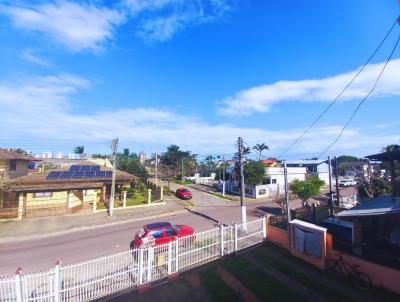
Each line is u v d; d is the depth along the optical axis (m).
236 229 15.66
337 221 19.00
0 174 28.81
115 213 29.23
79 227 23.81
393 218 14.74
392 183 15.00
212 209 32.41
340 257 12.30
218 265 13.59
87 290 10.56
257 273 12.58
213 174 73.75
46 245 18.88
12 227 23.52
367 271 11.31
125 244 18.34
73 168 36.94
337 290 10.80
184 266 13.27
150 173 65.56
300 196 28.41
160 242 15.97
